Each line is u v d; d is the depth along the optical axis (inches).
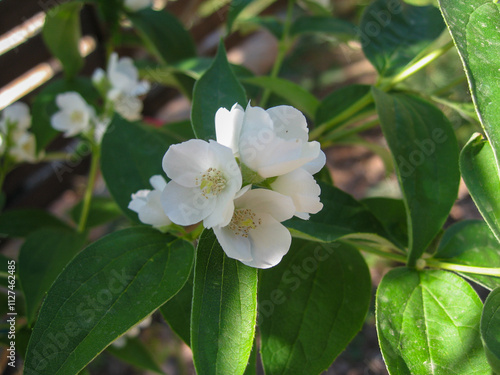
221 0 17.7
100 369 22.8
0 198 15.0
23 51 15.9
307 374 8.4
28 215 14.1
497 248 9.4
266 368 8.4
